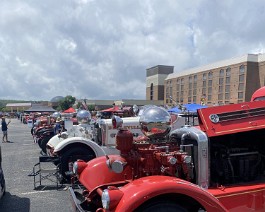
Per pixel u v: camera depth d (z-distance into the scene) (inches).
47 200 233.3
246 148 172.1
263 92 263.3
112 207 115.0
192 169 151.0
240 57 2075.5
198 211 127.5
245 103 161.5
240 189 148.9
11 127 1395.2
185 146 150.9
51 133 468.1
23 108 4212.6
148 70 3629.4
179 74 2866.6
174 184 118.6
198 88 2524.6
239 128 153.6
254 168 167.9
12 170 347.6
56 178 283.3
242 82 2030.0
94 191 144.9
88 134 348.8
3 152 503.8
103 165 162.6
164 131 158.4
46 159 275.9
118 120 186.2
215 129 152.0
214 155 163.3
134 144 149.1
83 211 130.0
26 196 243.9
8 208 214.1
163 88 3356.3
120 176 156.8
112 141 320.2
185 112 245.1
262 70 1977.1
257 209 150.3
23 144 634.8
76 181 195.9
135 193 114.6
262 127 155.3
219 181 161.6
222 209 121.3
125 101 2974.9
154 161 145.4
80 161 171.0
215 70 2303.2
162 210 117.3
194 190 119.5
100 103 2999.5
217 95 2272.4
